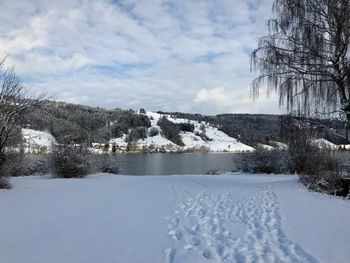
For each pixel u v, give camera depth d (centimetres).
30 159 2627
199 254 599
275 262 557
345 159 1634
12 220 821
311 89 1285
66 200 1129
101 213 914
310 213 915
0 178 1484
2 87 1590
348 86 1175
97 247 625
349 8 1191
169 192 1376
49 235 695
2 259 557
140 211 955
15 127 1670
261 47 1331
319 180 1423
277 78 1314
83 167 2359
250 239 693
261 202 1145
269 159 3148
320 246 629
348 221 810
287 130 1438
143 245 641
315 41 1241
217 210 1001
